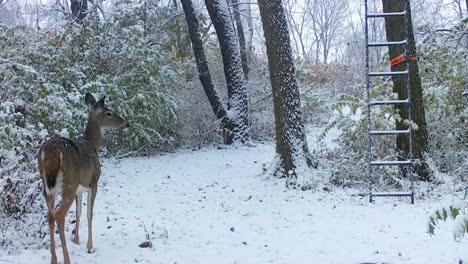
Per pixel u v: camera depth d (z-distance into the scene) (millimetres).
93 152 6801
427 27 13320
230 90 16734
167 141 15641
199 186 10859
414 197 9141
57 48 12938
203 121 16703
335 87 23938
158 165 13344
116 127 7594
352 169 10312
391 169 9875
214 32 18531
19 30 11969
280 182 10805
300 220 8102
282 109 11133
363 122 10609
